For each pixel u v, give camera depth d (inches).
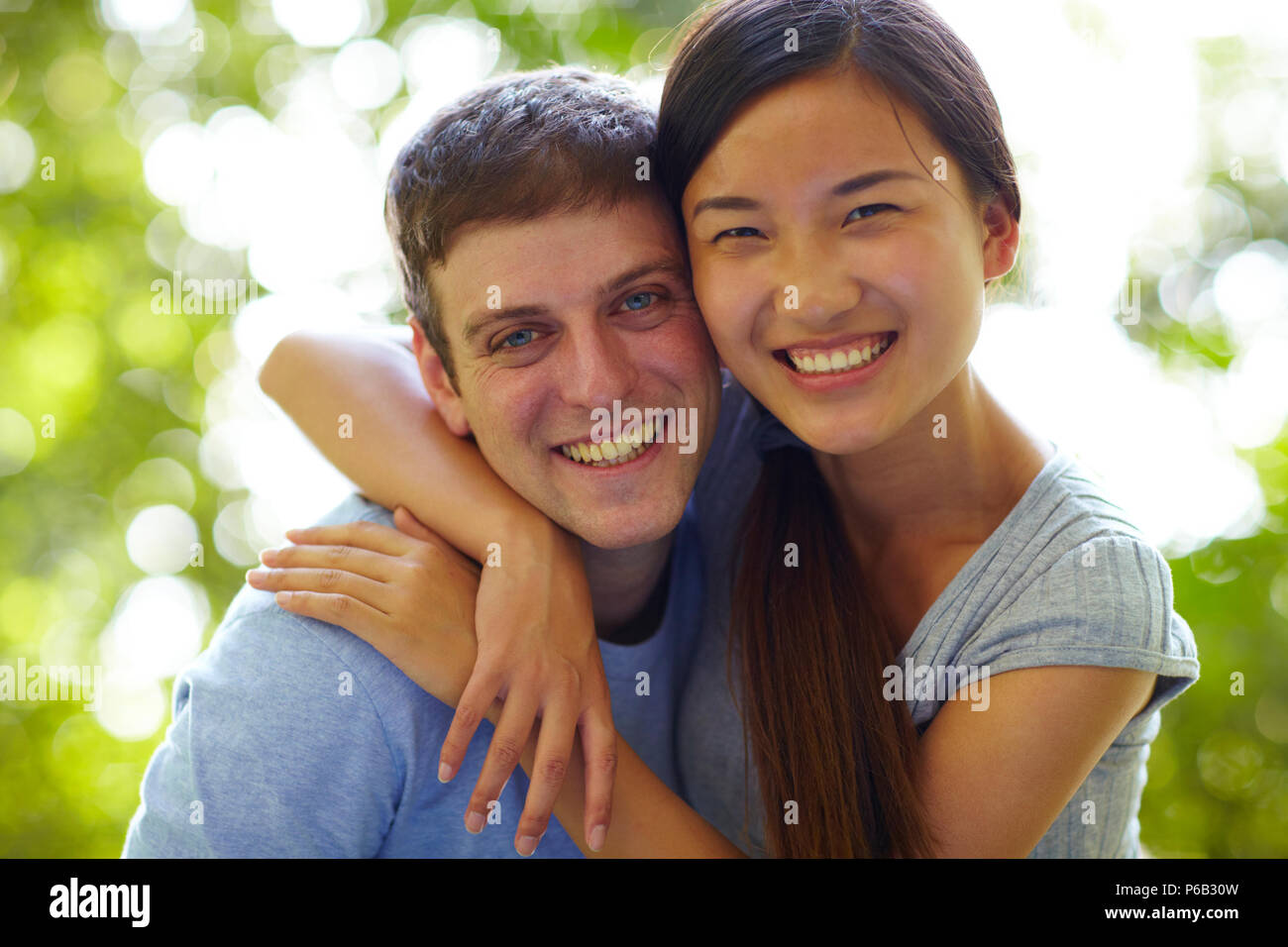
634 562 45.2
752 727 43.9
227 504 108.9
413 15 103.0
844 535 46.4
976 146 39.1
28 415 110.1
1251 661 92.0
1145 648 39.6
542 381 40.4
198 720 40.9
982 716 40.1
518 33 102.0
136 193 110.0
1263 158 94.6
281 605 41.4
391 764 41.9
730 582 47.5
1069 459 44.6
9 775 105.8
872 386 38.8
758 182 37.3
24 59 109.3
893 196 37.2
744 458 49.9
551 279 39.1
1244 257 95.0
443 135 41.2
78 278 111.1
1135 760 46.3
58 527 110.1
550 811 37.8
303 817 40.8
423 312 44.0
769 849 43.4
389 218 45.4
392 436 46.8
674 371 40.8
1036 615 40.1
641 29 102.1
